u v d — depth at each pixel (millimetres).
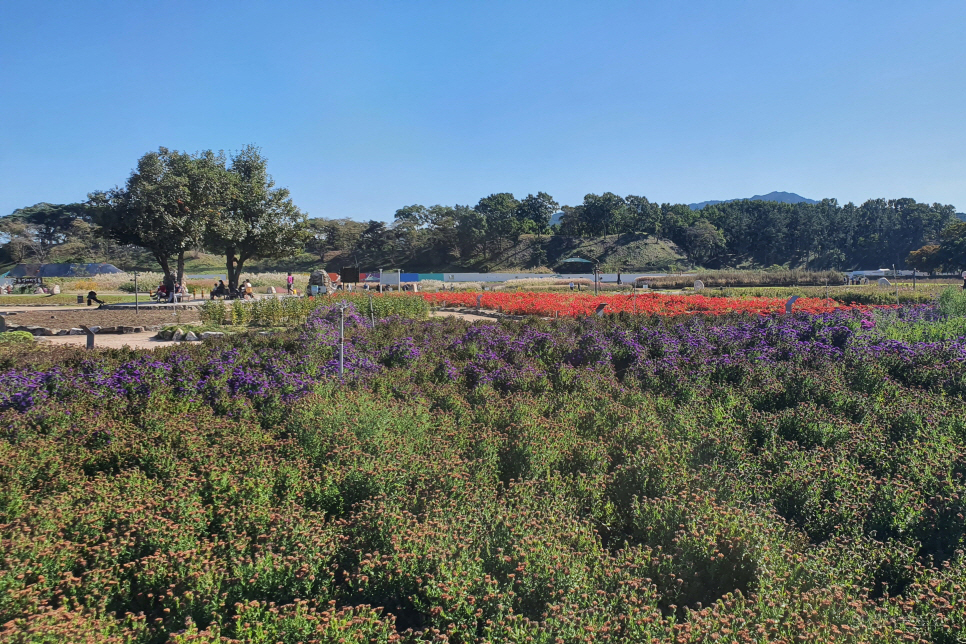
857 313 17375
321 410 8211
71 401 9320
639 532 5750
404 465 6738
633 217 136625
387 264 125188
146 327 20984
